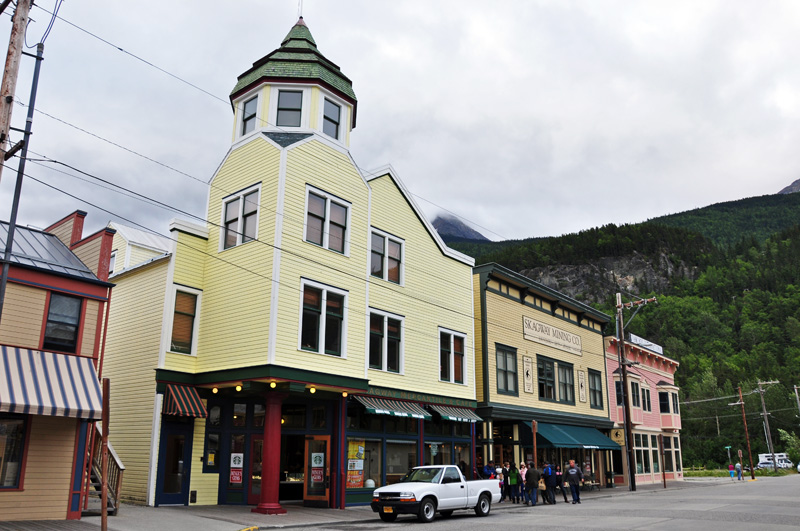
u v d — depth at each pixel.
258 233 21.58
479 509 21.33
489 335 31.80
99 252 17.88
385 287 25.61
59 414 14.96
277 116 23.48
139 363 21.98
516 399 32.88
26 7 12.35
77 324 16.97
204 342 22.19
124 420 21.78
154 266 22.83
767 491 33.34
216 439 21.98
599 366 43.56
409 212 27.97
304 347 21.17
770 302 174.38
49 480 15.84
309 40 25.41
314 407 23.25
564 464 37.75
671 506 24.12
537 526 17.25
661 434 51.00
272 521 17.62
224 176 23.78
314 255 22.06
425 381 26.92
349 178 24.28
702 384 107.31
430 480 20.12
